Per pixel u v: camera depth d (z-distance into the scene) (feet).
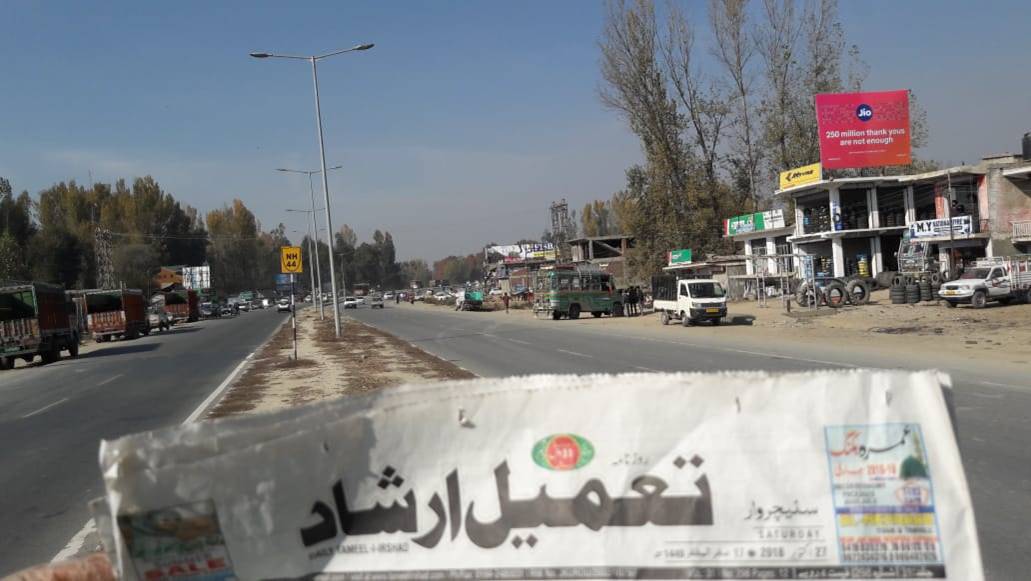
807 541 7.38
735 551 7.43
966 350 60.80
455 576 7.54
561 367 60.75
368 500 7.59
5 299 93.91
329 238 107.76
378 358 72.28
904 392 7.45
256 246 385.29
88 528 21.70
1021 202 126.31
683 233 184.96
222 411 42.19
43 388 65.57
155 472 7.20
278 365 68.13
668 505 7.50
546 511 7.57
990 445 27.20
